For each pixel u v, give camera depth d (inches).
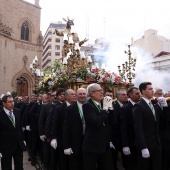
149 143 174.2
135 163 209.6
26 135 392.2
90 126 172.1
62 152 221.0
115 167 232.8
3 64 1302.9
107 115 169.0
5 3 1353.3
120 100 241.3
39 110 325.7
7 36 1331.2
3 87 1302.9
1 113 213.2
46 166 267.0
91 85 179.3
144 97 185.2
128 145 203.6
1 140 208.8
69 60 401.4
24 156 360.8
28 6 1493.6
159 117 188.5
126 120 204.1
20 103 475.8
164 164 208.5
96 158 171.5
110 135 217.8
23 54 1449.3
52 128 221.6
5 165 206.4
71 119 194.4
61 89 262.4
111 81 372.8
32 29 1510.8
